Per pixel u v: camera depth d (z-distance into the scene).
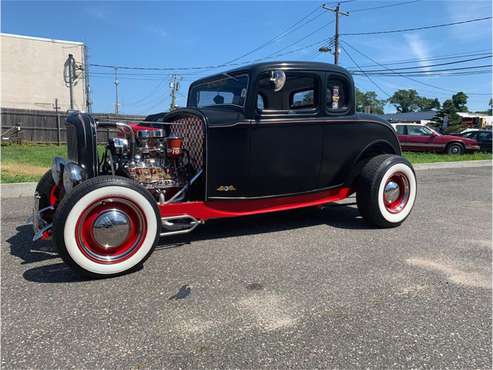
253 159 3.93
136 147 3.88
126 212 3.15
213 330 2.35
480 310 2.62
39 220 3.58
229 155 3.83
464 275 3.20
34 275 3.17
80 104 29.73
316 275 3.17
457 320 2.49
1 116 17.03
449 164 12.56
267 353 2.13
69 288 2.93
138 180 3.70
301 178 4.25
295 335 2.30
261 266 3.37
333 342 2.23
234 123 3.79
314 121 4.18
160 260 3.51
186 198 3.95
